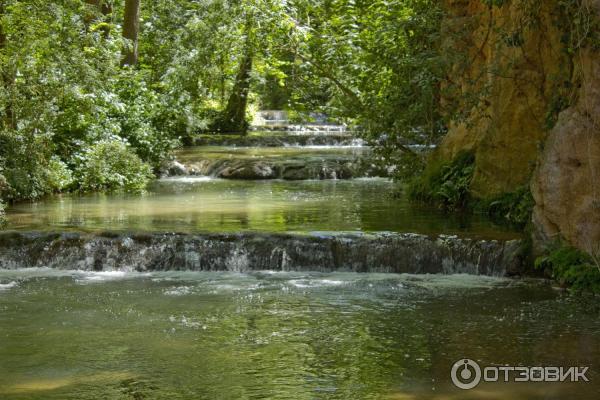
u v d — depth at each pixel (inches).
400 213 582.6
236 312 381.7
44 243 485.7
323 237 466.9
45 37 738.8
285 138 1323.8
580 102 420.8
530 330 346.9
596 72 409.4
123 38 979.3
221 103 1487.5
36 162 714.2
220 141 1301.7
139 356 320.8
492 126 573.3
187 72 1039.0
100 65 818.8
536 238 442.0
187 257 472.1
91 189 781.3
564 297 398.9
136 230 491.8
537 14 508.4
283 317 372.5
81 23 797.9
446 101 626.5
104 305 396.5
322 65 795.4
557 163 426.9
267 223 533.0
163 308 390.0
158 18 1282.0
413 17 653.9
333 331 350.3
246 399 274.7
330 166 938.7
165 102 1005.8
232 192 761.6
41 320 371.2
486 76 594.9
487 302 392.8
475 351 320.8
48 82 726.5
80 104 789.9
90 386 287.7
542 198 437.7
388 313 376.8
